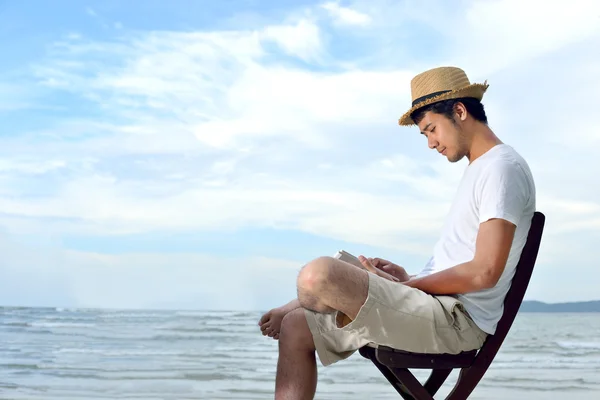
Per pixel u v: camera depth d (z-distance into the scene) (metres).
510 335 24.20
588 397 6.55
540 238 2.50
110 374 8.10
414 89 2.66
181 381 7.33
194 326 23.61
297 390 2.43
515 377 8.66
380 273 2.57
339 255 2.61
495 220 2.37
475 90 2.60
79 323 24.06
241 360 10.79
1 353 11.65
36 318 27.70
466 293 2.41
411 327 2.33
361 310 2.31
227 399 5.89
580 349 16.12
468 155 2.60
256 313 34.44
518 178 2.42
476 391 7.04
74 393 6.05
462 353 2.44
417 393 2.38
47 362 9.74
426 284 2.41
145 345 14.42
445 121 2.58
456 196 2.59
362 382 7.41
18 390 6.21
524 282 2.47
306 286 2.34
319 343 2.39
